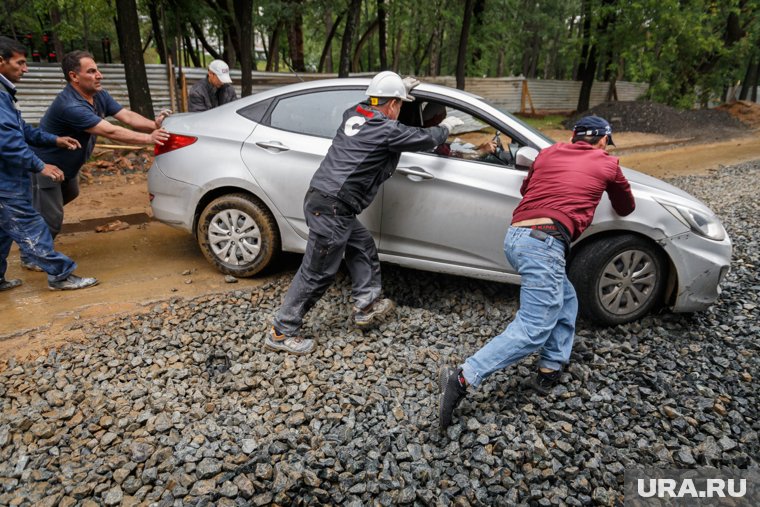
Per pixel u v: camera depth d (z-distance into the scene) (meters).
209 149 4.18
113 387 2.98
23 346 3.31
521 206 2.90
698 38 19.84
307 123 4.03
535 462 2.51
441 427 2.71
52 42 15.23
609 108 19.17
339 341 3.53
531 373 3.22
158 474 2.39
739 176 10.02
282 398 2.95
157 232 5.69
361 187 3.19
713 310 4.02
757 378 3.20
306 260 3.28
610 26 20.47
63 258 4.03
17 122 3.70
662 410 2.89
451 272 3.91
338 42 28.31
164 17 12.93
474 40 21.27
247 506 2.23
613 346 3.50
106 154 9.23
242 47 12.69
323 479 2.39
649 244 3.54
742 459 2.54
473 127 3.76
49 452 2.50
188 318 3.75
